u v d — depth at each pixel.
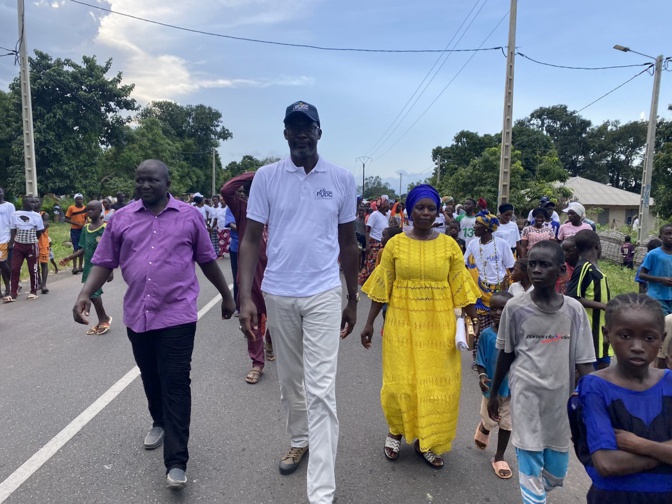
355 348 6.17
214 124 59.59
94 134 32.06
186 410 3.15
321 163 3.05
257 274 4.80
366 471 3.34
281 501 2.99
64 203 32.38
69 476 3.19
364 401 4.48
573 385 2.66
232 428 3.90
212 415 4.12
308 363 2.95
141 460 3.39
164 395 3.12
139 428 3.85
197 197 14.41
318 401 2.88
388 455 3.48
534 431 2.61
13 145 29.27
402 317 3.41
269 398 4.48
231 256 6.62
